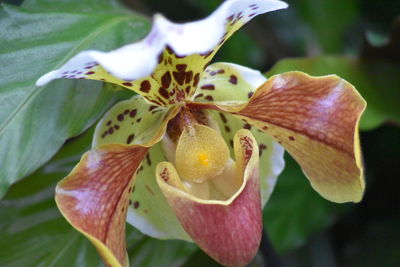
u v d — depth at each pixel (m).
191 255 0.36
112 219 0.29
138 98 0.31
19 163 0.30
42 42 0.31
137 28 0.33
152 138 0.30
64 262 0.33
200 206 0.29
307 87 0.30
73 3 0.32
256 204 0.29
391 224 0.42
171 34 0.27
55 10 0.32
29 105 0.30
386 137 0.41
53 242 0.33
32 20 0.31
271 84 0.29
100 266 0.33
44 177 0.33
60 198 0.28
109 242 0.29
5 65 0.30
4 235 0.32
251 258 0.29
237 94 0.31
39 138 0.30
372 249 0.42
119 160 0.29
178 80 0.30
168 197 0.29
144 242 0.34
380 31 0.43
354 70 0.38
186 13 0.44
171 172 0.30
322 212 0.41
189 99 0.31
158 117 0.31
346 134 0.30
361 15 0.43
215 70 0.31
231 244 0.29
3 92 0.30
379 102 0.38
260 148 0.32
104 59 0.26
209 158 0.31
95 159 0.29
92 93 0.31
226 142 0.32
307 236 0.41
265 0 0.28
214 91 0.31
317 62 0.37
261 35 0.43
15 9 0.31
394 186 0.42
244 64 0.44
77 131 0.31
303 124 0.30
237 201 0.29
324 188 0.31
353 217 0.43
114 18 0.33
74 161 0.33
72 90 0.31
